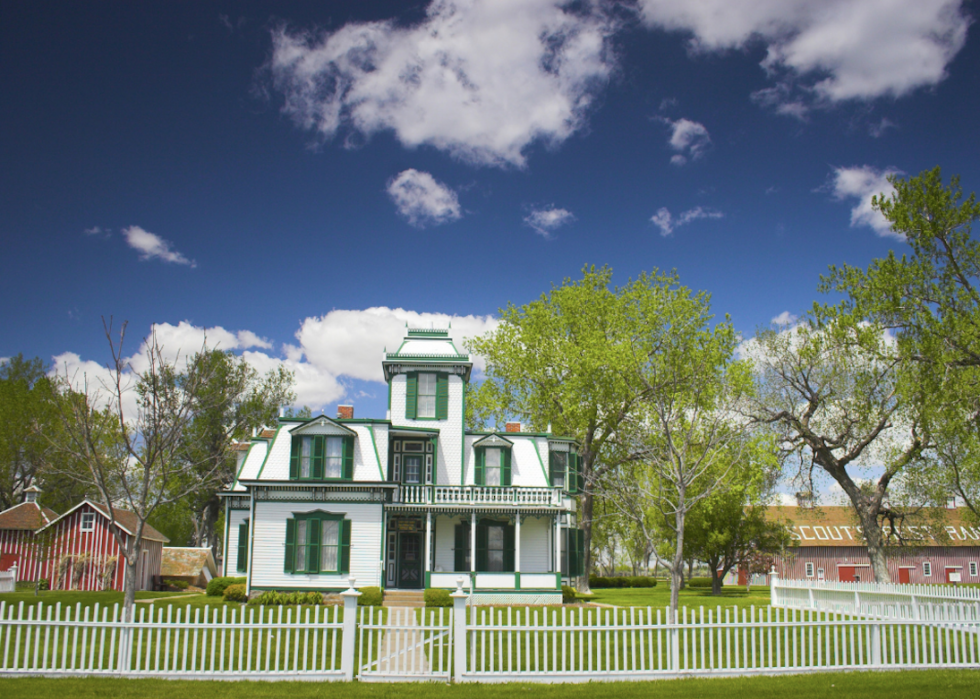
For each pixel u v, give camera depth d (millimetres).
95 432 22219
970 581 65250
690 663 15391
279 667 13438
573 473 37750
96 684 12156
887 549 40719
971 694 12047
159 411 18172
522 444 36594
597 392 41625
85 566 38875
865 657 16000
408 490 32625
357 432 32906
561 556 36156
